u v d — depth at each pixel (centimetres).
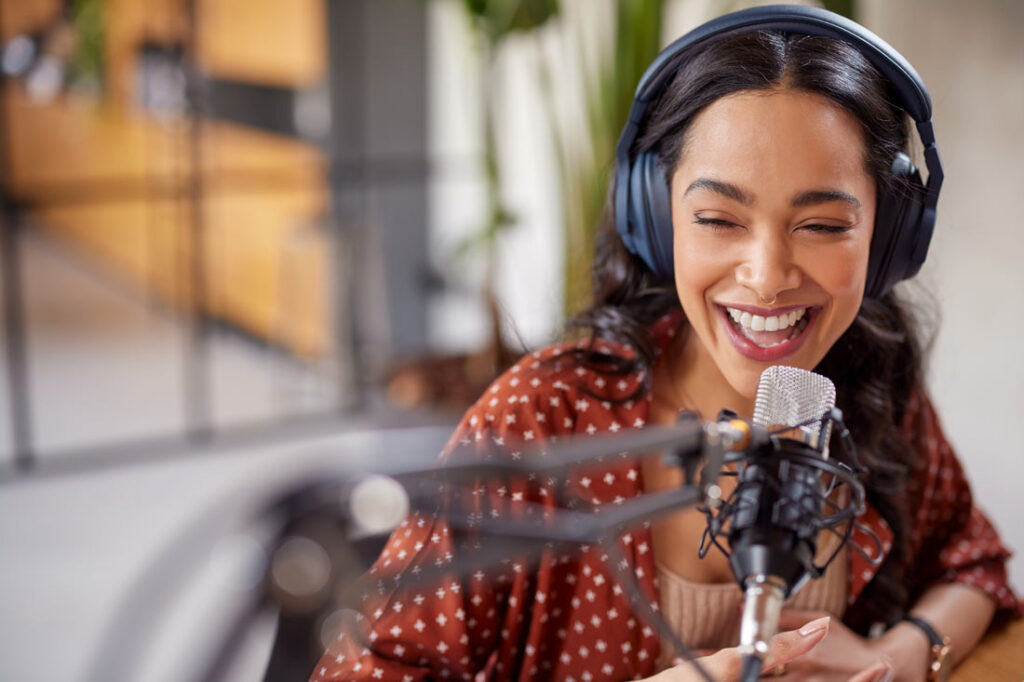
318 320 456
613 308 102
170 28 443
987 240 248
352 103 452
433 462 40
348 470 36
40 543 325
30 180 515
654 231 90
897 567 109
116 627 31
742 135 77
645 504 53
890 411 104
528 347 123
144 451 393
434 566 47
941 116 252
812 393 68
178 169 452
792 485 60
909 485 113
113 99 474
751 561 57
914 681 102
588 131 254
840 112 77
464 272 425
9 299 409
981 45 242
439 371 290
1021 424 246
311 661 32
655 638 97
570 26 326
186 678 30
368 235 454
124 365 470
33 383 450
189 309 498
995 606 115
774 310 81
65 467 380
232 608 31
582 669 97
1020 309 243
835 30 78
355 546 34
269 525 33
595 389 101
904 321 105
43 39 482
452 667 93
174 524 336
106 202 452
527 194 396
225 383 454
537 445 97
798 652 87
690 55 83
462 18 309
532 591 96
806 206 77
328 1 446
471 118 431
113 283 531
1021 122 236
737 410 100
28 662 263
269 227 466
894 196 82
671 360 102
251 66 448
